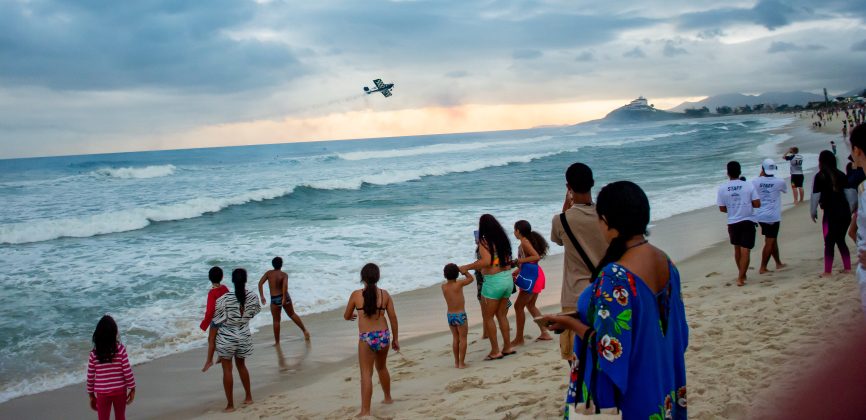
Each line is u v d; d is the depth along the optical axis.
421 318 10.12
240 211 24.69
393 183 35.06
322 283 12.53
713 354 5.43
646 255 2.40
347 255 14.94
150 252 16.23
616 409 2.32
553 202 23.55
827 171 8.05
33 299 11.71
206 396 7.58
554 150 60.97
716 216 17.44
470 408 5.24
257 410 6.84
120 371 6.05
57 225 19.36
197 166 55.06
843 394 2.92
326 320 10.45
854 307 5.98
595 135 101.62
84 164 75.19
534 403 5.07
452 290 7.18
